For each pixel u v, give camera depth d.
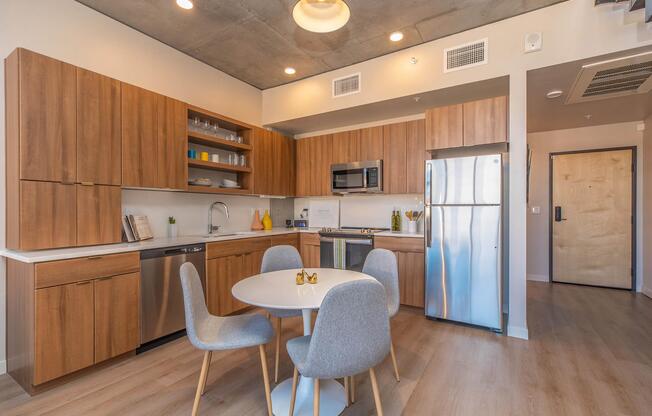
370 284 1.28
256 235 3.60
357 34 3.00
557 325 3.00
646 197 4.09
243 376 2.11
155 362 2.30
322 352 1.25
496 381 2.02
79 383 2.02
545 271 4.82
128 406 1.79
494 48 2.80
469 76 2.92
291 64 3.63
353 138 4.15
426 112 3.21
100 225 2.38
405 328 2.93
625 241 4.32
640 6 2.17
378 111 3.82
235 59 3.50
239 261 3.37
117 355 2.28
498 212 2.78
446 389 1.94
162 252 2.59
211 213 3.71
